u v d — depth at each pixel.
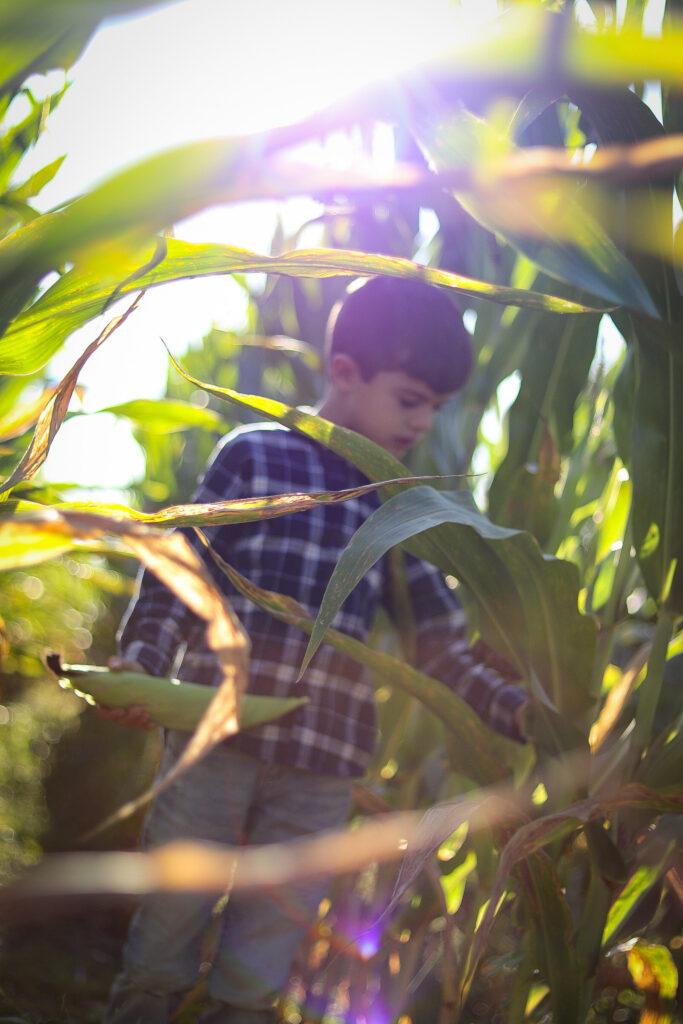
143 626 0.86
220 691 0.19
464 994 0.58
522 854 0.57
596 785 0.68
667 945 0.93
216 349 1.88
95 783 1.65
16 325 0.38
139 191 0.12
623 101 0.45
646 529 0.63
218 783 0.90
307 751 0.89
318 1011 1.02
